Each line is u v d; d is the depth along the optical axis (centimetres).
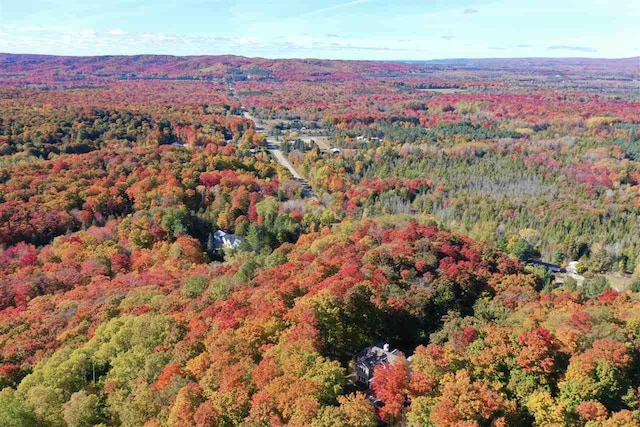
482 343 6538
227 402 5638
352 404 5394
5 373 7444
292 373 5991
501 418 5216
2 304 10050
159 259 12475
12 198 14312
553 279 12762
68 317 9075
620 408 5516
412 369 6312
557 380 5903
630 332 6769
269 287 8769
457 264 9781
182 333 7650
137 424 6059
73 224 14212
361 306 7825
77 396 6450
